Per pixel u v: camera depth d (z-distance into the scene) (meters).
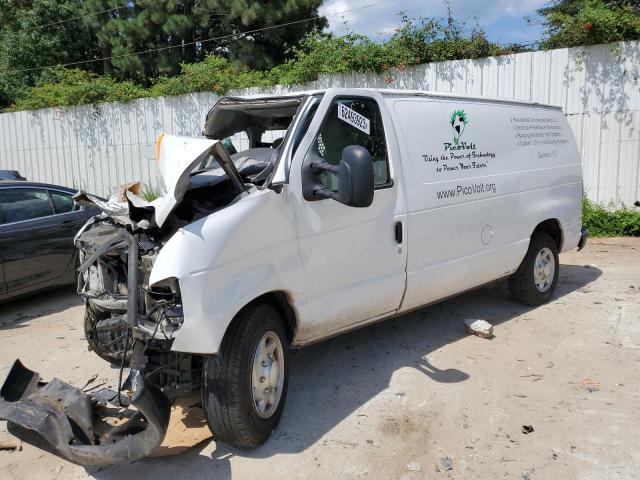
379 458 3.58
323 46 11.93
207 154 3.42
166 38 22.50
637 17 9.66
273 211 3.73
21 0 25.20
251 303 3.71
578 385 4.42
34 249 6.92
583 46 9.98
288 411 4.17
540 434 3.77
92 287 4.11
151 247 3.58
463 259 5.15
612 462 3.44
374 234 4.38
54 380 3.56
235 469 3.51
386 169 4.54
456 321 5.91
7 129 15.30
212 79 13.02
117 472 3.55
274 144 4.75
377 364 4.90
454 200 5.01
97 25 22.30
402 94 4.87
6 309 7.24
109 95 14.20
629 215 9.98
